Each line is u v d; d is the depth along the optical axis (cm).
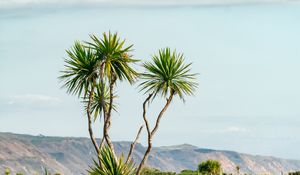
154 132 3572
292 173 7106
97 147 3644
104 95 4088
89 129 3694
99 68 3681
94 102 3997
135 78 3659
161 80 3606
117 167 3209
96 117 4003
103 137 3706
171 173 7475
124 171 3238
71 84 3728
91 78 3750
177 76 3603
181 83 3594
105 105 4044
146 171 6962
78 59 3706
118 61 3681
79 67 3706
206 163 7612
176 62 3597
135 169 3325
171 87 3566
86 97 3922
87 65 3703
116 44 3669
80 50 3716
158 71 3600
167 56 3594
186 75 3606
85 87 3750
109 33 3678
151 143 3550
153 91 3603
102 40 3675
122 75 3722
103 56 3694
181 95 3597
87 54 3719
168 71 3588
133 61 3678
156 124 3588
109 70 3634
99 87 4012
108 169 3209
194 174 7538
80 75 3722
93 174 3198
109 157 3231
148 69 3625
